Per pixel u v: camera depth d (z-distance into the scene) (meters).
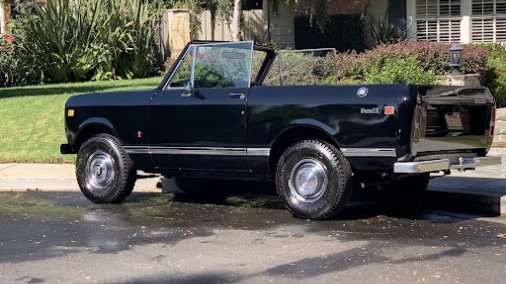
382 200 9.16
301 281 5.53
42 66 20.22
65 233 7.40
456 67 14.10
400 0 20.78
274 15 21.64
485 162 8.09
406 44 15.49
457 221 7.91
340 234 7.17
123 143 8.95
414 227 7.54
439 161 7.48
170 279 5.65
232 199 9.56
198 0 20.92
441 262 6.03
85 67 20.28
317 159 7.63
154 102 8.67
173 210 8.72
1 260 6.29
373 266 5.92
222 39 21.78
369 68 14.95
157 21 21.91
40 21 20.27
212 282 5.55
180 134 8.49
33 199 9.70
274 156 8.12
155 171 8.88
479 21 20.31
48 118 14.16
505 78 15.71
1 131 13.59
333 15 20.92
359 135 7.36
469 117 8.09
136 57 20.73
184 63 8.65
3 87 19.89
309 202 7.74
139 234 7.31
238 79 8.24
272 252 6.46
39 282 5.61
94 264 6.12
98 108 9.11
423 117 7.27
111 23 20.39
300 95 7.72
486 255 6.28
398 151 7.20
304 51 9.42
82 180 9.24
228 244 6.82
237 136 8.11
